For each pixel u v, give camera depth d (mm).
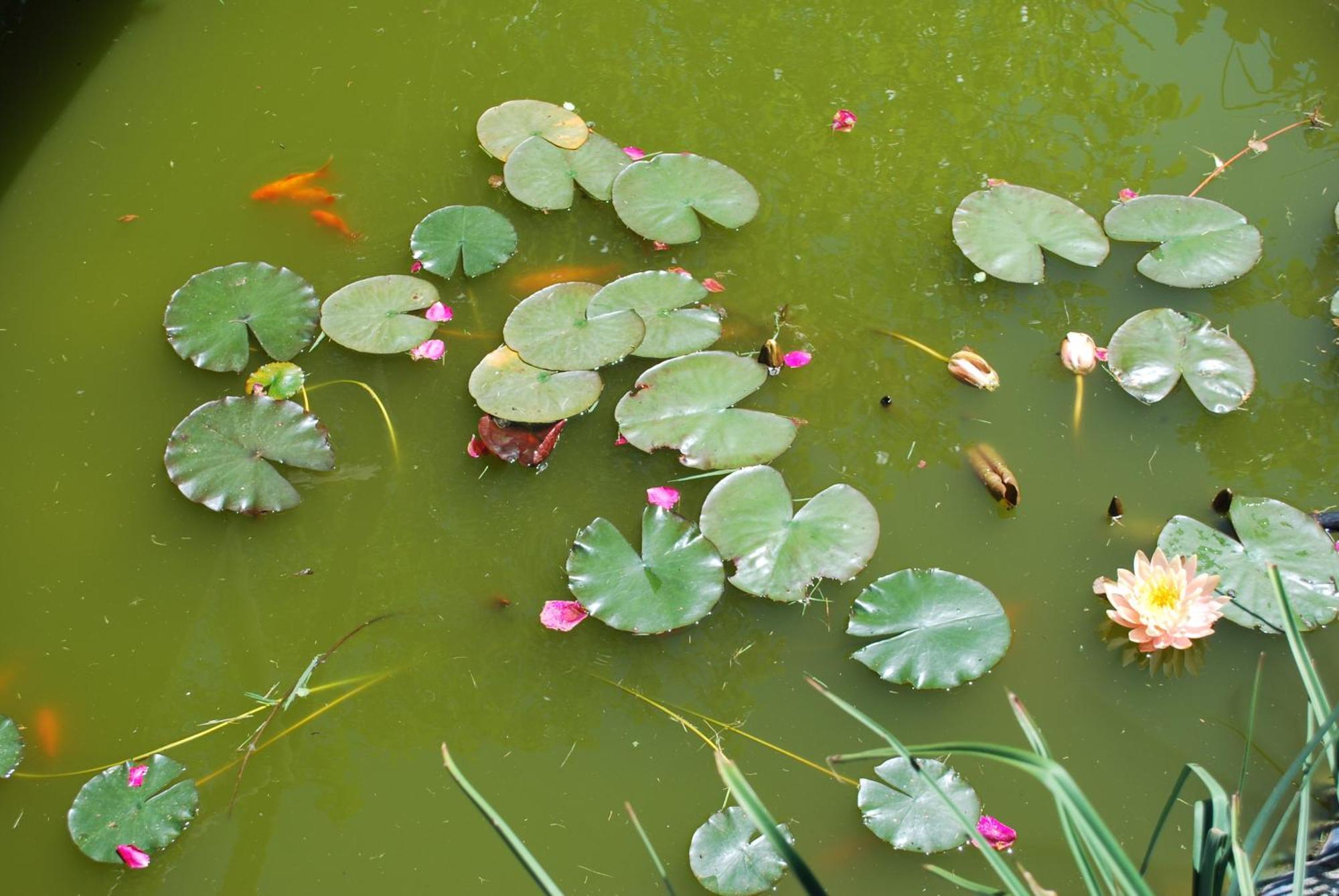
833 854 1857
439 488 2314
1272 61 3227
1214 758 1981
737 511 2199
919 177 2918
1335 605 2098
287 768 1972
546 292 2535
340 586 2188
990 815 1915
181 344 2449
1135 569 2094
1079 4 3385
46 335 2525
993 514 2293
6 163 2855
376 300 2531
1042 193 2801
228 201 2795
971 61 3236
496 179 2850
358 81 3096
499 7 3326
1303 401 2475
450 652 2109
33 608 2150
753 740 1998
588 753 1990
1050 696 2053
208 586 2188
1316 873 1767
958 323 2609
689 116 3049
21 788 1938
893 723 2020
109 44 3156
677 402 2354
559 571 2205
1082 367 2473
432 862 1877
